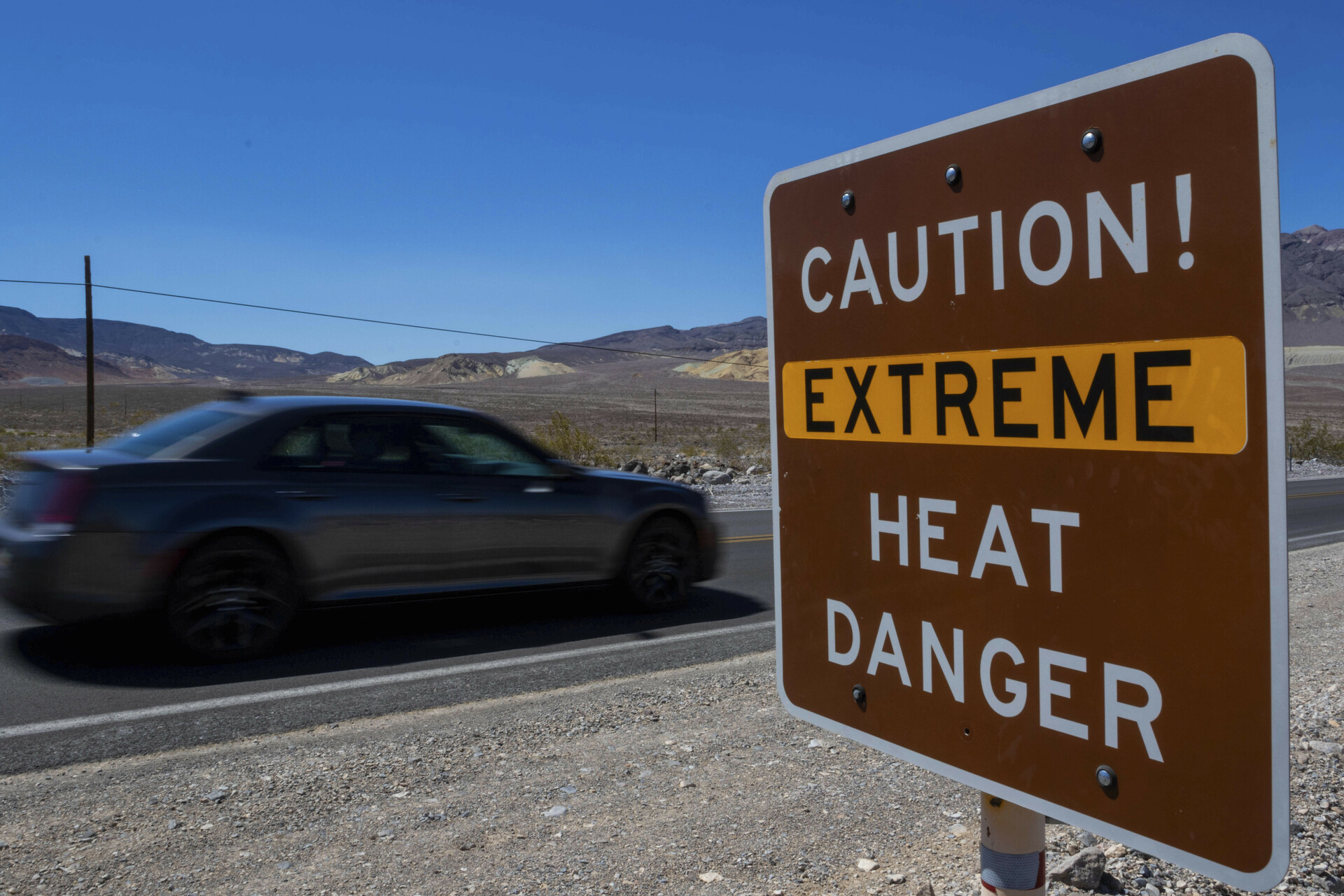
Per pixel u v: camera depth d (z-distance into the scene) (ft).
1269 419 3.10
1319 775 12.96
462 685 18.11
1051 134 3.83
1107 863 10.48
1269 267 3.10
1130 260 3.54
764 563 34.01
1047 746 3.92
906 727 4.62
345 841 11.02
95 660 19.49
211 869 10.32
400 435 22.04
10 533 19.10
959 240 4.22
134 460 19.38
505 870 10.27
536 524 23.25
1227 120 3.22
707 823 11.55
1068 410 3.78
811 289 5.07
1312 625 25.18
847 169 4.80
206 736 15.01
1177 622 3.42
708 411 371.56
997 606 4.11
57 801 12.28
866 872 10.23
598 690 17.84
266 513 19.81
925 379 4.40
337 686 17.92
